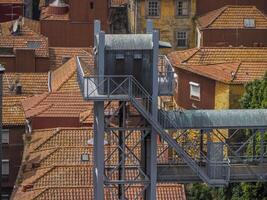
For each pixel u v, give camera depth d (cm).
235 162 11494
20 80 18925
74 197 13188
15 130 17412
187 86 16688
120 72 10688
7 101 17900
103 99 10575
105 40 10644
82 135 15462
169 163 11569
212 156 11131
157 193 13275
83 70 11550
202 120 11106
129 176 12575
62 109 16625
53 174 13938
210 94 16125
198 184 14038
